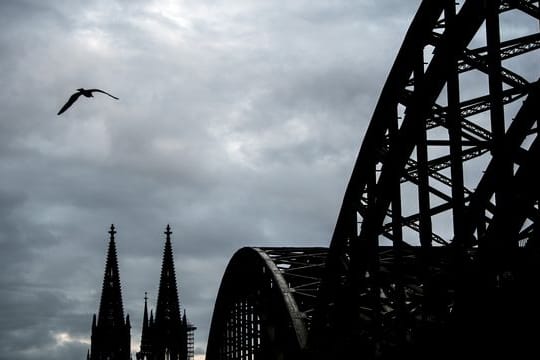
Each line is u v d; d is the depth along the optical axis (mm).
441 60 40844
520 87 38188
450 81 40250
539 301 36781
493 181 38562
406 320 46844
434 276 43500
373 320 50656
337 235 54844
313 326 61406
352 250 52562
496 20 36969
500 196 37219
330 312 59125
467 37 39688
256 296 85062
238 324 97438
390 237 49312
